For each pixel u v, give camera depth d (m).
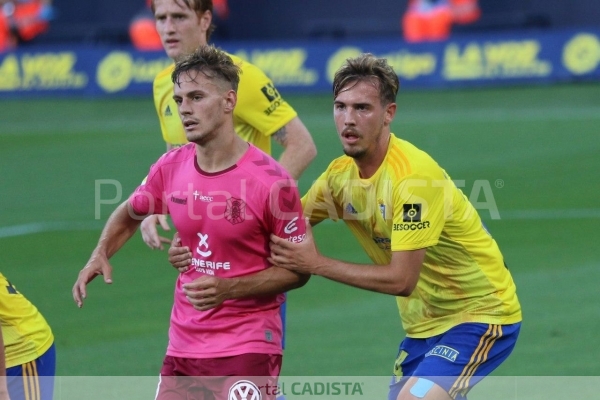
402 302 17.30
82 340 25.48
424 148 52.84
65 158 54.44
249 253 15.46
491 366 16.73
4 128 64.94
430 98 66.75
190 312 15.83
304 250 15.38
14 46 81.12
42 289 30.56
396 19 80.44
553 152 50.28
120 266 32.84
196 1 19.77
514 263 32.09
